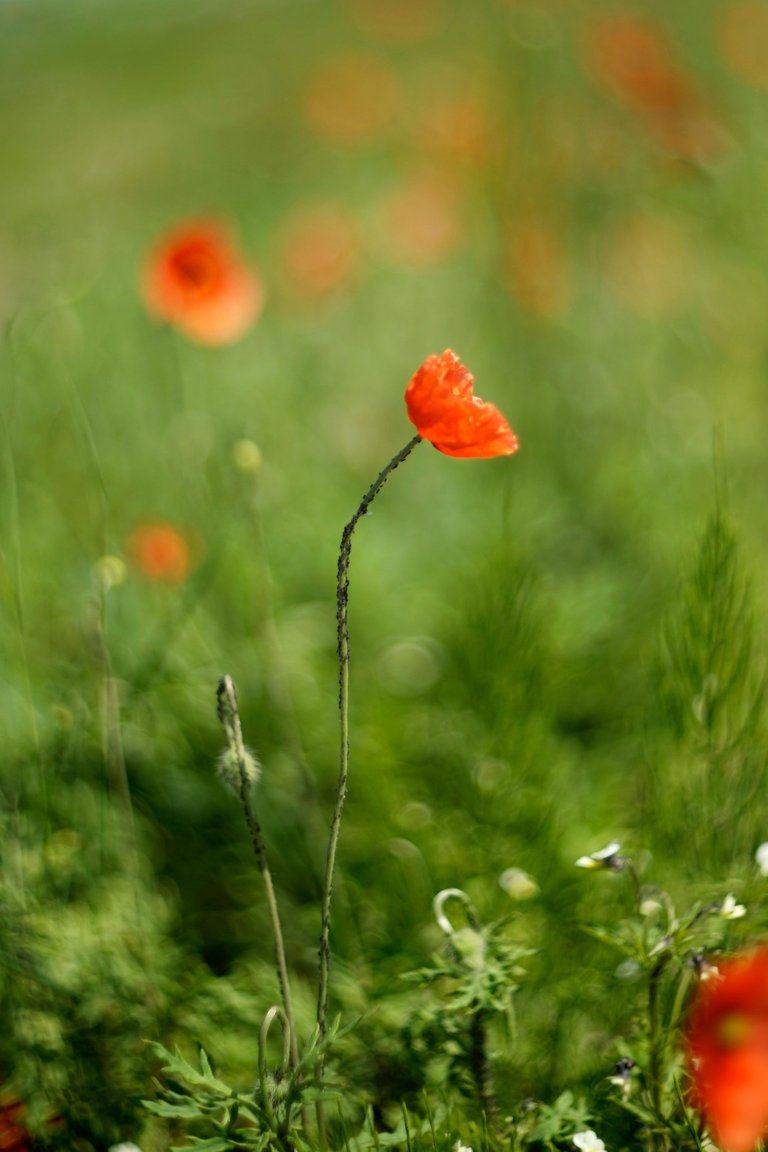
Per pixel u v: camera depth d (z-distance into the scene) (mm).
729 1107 1472
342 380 3436
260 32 10883
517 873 1679
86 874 1749
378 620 2316
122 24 11852
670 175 2996
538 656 1866
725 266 3000
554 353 3070
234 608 2115
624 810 1844
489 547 2105
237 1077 1658
